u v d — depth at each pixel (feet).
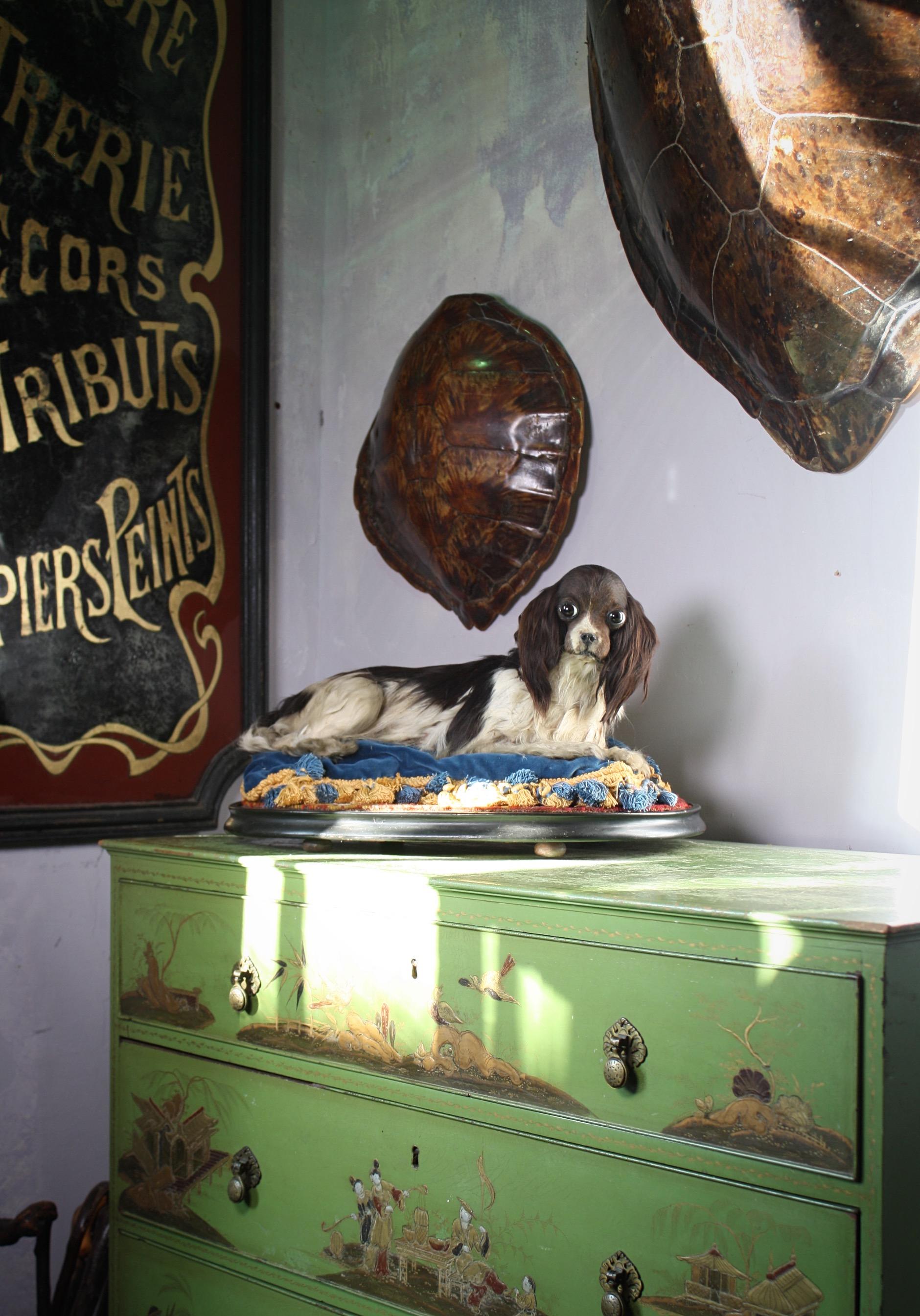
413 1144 5.01
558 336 8.13
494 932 4.72
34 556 8.05
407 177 9.32
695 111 5.98
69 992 8.20
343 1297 5.26
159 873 6.24
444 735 6.57
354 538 9.62
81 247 8.38
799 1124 3.81
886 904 4.09
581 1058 4.42
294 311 9.86
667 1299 4.13
